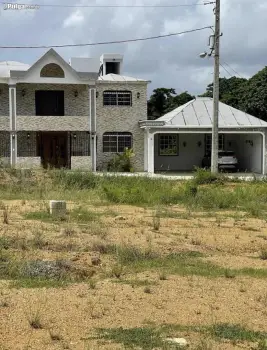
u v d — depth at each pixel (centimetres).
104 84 4141
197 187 2333
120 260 976
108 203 1909
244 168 4359
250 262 1018
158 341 584
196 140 4359
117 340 585
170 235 1261
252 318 679
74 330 614
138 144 4209
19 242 1061
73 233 1209
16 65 4431
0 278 829
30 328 615
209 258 1042
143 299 743
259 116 5141
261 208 1875
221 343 590
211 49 3095
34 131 3975
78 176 2562
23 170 2697
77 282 826
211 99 4275
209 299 755
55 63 3928
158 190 2177
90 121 3994
